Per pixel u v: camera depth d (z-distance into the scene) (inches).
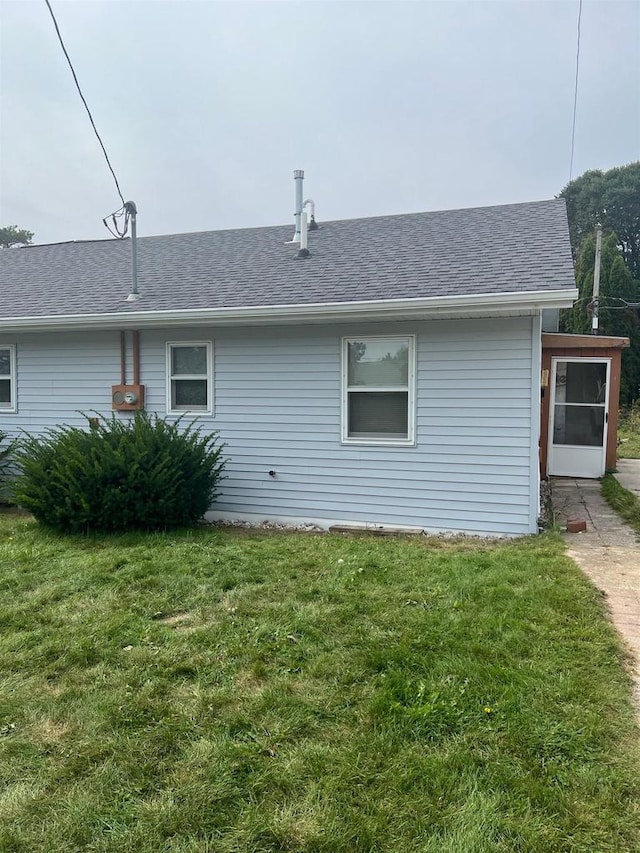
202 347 286.0
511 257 260.8
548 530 237.0
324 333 262.8
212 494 272.1
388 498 258.7
